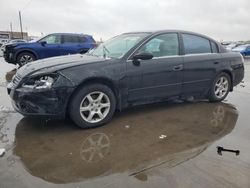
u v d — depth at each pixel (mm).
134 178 3084
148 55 4762
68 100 4297
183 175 3143
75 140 4047
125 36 5598
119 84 4688
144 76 4941
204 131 4492
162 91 5258
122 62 4738
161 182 3004
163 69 5141
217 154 3678
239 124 4871
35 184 2941
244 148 3885
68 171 3211
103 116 4617
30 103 4109
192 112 5504
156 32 5277
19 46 11586
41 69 4273
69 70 4266
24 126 4562
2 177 3053
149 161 3461
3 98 6371
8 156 3537
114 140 4074
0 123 4680
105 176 3119
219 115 5359
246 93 7633
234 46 30609
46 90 4090
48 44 12055
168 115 5270
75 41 12688
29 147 3803
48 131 4367
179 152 3717
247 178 3094
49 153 3637
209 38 6086
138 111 5469
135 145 3918
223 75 6238
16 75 4578
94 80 4480
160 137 4211
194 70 5613
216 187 2912
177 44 5469
